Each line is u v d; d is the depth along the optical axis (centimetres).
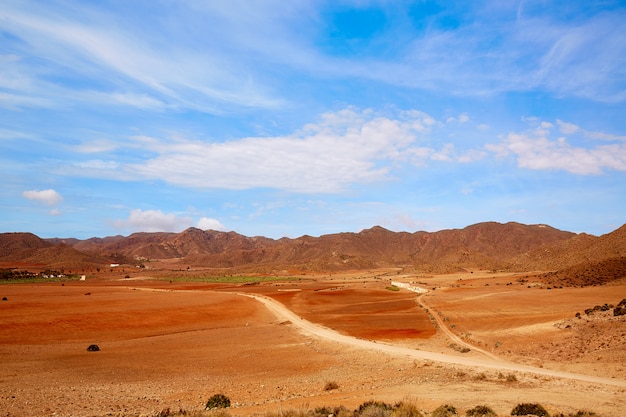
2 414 2391
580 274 12188
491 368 3522
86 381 3559
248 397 2953
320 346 5547
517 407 1964
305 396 2894
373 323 7812
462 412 2044
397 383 3192
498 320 6850
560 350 4222
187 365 4394
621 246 13938
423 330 6700
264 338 6431
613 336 4238
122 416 2327
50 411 2473
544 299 8638
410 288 15888
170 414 2256
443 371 3519
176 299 12356
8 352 5078
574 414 1919
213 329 7656
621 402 2238
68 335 6712
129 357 4875
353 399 2600
